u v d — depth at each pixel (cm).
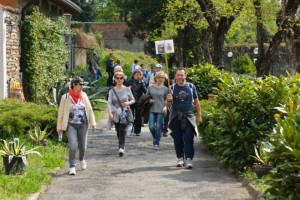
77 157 1239
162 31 5275
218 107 1125
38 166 1038
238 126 1050
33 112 1424
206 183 936
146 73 2806
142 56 6662
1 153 1026
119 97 1234
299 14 2578
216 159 1216
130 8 5581
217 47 2938
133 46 7550
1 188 816
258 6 2627
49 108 1509
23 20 2108
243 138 1018
